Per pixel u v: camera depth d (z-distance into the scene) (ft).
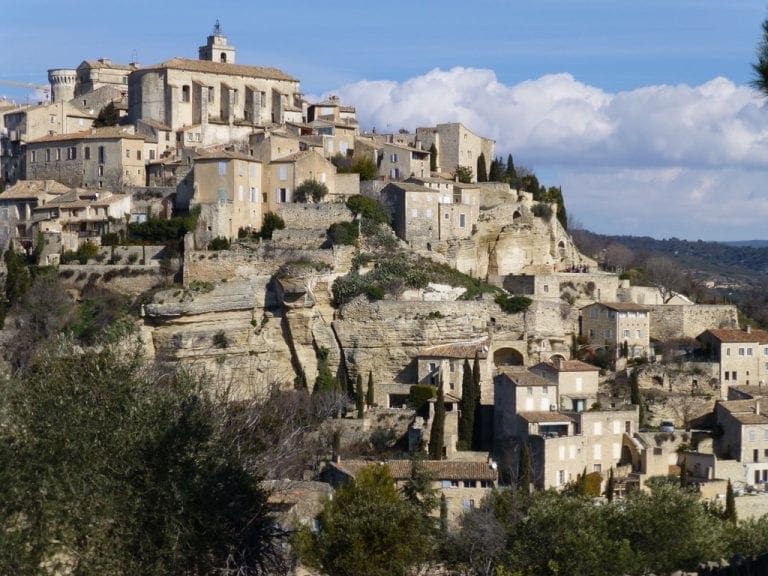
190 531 346.95
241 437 414.41
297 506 554.87
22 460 333.01
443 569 625.00
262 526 377.71
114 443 350.43
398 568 530.68
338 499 573.74
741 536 636.07
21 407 346.95
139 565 337.93
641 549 596.29
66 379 365.61
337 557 524.93
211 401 426.92
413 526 549.54
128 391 368.89
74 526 332.39
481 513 652.89
